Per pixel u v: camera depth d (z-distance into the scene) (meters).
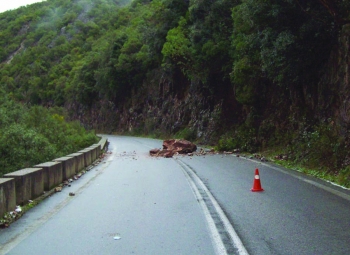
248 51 26.05
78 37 127.50
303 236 6.77
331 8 16.38
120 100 73.12
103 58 75.69
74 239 6.86
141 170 17.20
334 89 17.84
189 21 41.94
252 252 5.96
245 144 26.28
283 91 24.89
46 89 102.75
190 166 18.39
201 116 40.69
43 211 9.10
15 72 119.88
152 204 9.70
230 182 13.09
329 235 6.81
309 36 17.83
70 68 106.06
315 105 20.34
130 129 66.25
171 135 49.00
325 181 12.97
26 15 161.25
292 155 19.25
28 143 19.45
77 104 89.31
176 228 7.44
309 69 19.70
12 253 6.15
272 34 19.62
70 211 9.08
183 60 41.62
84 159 17.94
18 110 29.17
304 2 17.42
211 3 33.34
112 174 15.95
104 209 9.23
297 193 10.79
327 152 15.80
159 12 49.94
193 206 9.37
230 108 34.84
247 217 8.16
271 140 24.34
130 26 95.44
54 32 137.50
